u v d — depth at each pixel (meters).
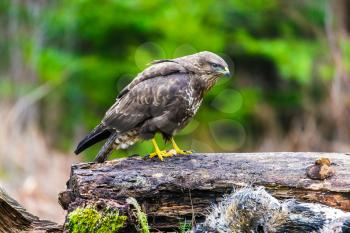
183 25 18.59
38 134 16.61
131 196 7.04
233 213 6.68
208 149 19.81
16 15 20.00
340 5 19.02
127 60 19.52
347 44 18.50
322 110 17.48
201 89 8.55
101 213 6.85
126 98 8.26
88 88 19.67
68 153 17.77
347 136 17.22
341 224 6.41
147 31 19.16
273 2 19.19
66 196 7.32
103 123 8.24
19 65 19.16
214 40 19.02
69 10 19.22
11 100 17.77
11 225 7.47
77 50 20.20
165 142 8.37
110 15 18.75
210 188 7.08
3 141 15.14
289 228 6.57
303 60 17.94
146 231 6.76
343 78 17.77
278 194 7.05
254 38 19.67
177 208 7.12
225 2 19.09
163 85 8.18
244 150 19.83
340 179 6.98
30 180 13.09
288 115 19.27
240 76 19.94
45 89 18.61
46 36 19.98
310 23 19.28
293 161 7.20
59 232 7.53
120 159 7.33
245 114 19.58
